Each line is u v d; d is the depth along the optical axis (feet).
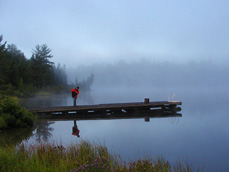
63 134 41.70
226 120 63.41
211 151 31.17
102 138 38.58
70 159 20.71
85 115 77.87
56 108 75.77
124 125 54.19
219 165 25.20
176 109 89.45
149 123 58.18
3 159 18.99
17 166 17.88
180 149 31.96
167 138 39.27
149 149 31.55
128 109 87.15
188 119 65.92
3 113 49.29
